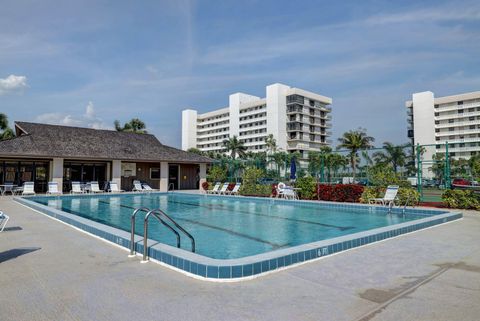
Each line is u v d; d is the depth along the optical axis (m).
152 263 5.31
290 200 17.67
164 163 29.05
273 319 3.31
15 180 23.48
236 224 11.24
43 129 26.75
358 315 3.41
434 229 8.78
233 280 4.51
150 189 27.31
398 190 15.17
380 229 7.66
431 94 92.25
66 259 5.50
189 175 32.31
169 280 4.49
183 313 3.44
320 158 19.81
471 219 10.74
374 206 14.34
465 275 4.73
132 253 5.86
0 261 5.34
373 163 17.62
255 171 22.75
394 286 4.28
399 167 16.89
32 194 22.22
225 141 82.12
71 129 28.59
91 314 3.40
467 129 86.94
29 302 3.69
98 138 28.48
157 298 3.84
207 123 122.94
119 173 26.31
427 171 18.73
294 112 91.62
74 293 3.98
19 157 22.75
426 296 3.94
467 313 3.47
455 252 6.12
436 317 3.37
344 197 16.97
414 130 94.69
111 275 4.68
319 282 4.43
